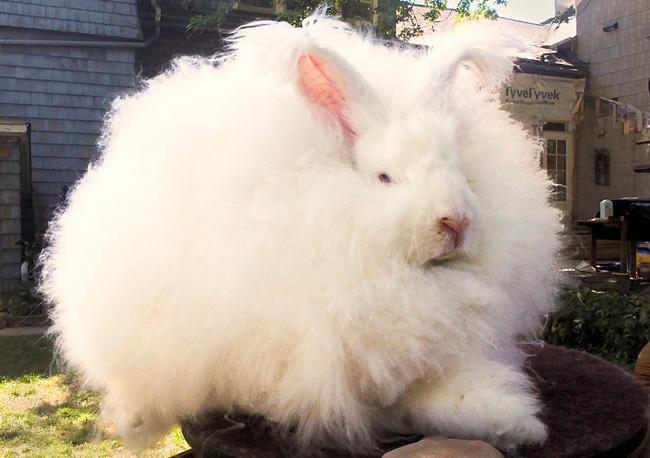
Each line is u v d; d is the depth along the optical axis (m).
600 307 2.70
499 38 0.83
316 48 0.73
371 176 0.74
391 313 0.68
